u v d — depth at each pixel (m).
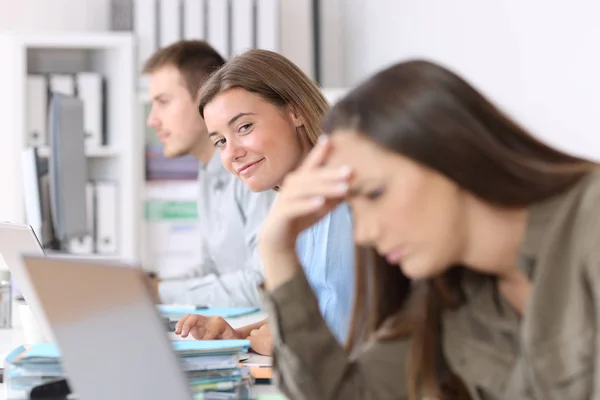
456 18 4.52
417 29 4.96
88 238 5.03
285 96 2.57
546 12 3.73
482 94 1.35
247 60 2.59
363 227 1.32
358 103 1.33
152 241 5.11
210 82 2.63
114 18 5.19
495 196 1.29
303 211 1.42
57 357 1.72
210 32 5.23
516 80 4.01
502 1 4.07
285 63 2.61
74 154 3.99
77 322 1.42
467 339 1.51
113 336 1.38
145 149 5.14
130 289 1.33
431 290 1.52
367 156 1.30
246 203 3.56
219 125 2.60
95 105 5.12
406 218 1.28
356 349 1.60
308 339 1.52
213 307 3.36
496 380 1.46
